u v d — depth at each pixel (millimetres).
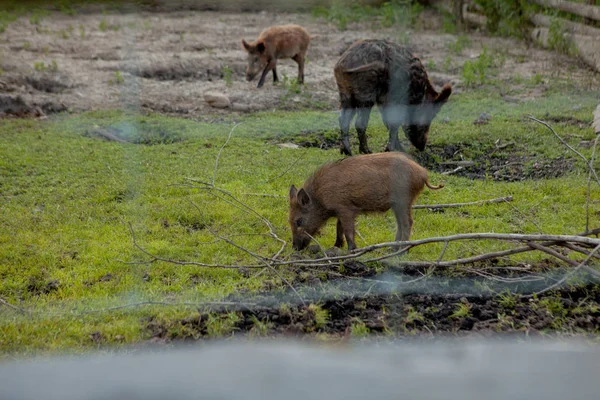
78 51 17344
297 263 6301
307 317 5449
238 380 1691
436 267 6320
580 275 6074
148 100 13453
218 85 14906
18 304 5891
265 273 6441
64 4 23141
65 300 5957
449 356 1971
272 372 1713
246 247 7129
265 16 23438
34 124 11711
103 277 6520
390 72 9906
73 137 11000
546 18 18172
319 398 1630
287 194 8664
